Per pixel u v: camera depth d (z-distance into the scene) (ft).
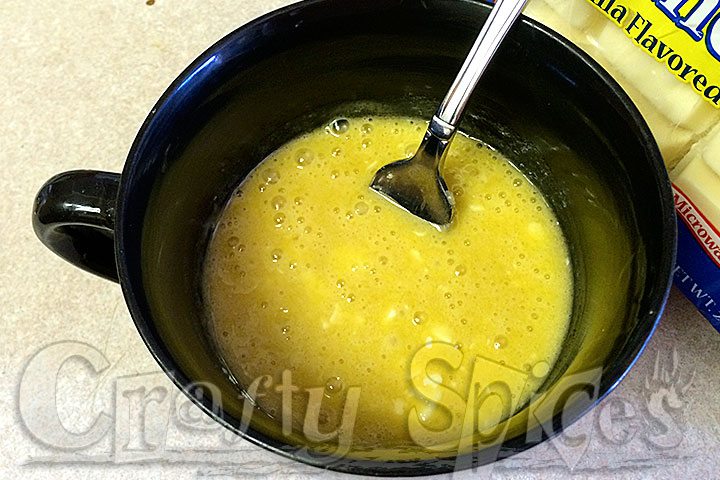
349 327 0.87
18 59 1.08
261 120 0.90
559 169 0.90
